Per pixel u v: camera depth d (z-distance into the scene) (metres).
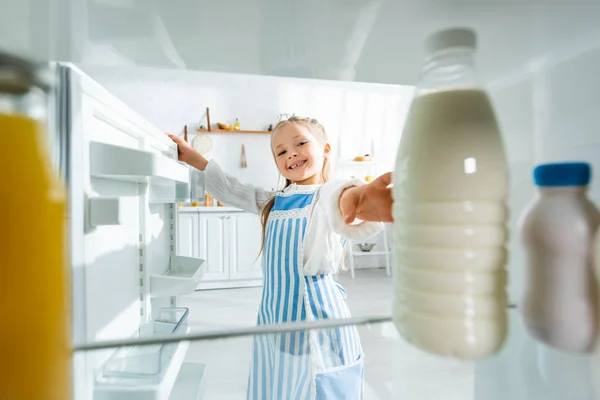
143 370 0.37
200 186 1.03
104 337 0.49
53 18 0.27
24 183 0.19
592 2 0.25
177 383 0.54
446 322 0.25
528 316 0.29
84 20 0.27
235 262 2.88
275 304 0.80
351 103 3.64
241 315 2.16
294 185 0.93
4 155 0.19
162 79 3.21
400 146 0.29
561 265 0.27
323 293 0.78
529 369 0.30
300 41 0.32
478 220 0.25
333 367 0.38
